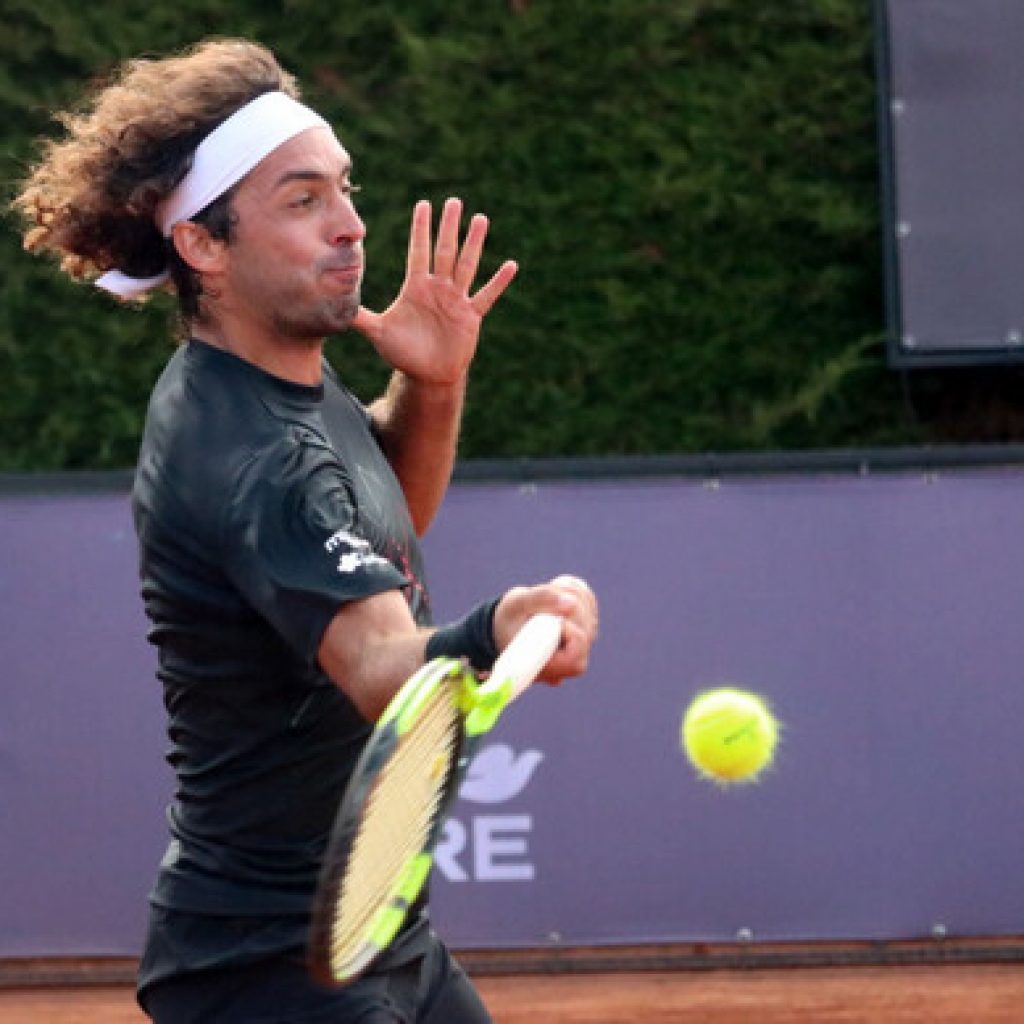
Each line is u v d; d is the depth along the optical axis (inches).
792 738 946.1
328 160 419.5
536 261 1213.7
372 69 1213.7
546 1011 928.3
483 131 1211.2
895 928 946.7
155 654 954.1
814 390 1198.9
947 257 1160.2
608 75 1210.0
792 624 945.5
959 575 946.1
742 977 970.7
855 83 1206.3
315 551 377.1
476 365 1213.1
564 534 946.7
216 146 414.0
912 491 945.5
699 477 948.0
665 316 1213.7
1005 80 1152.2
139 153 418.3
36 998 975.0
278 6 1213.7
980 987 946.1
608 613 946.1
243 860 416.5
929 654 946.1
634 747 946.1
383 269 1208.8
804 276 1211.9
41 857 957.2
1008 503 946.1
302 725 410.0
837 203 1205.7
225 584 401.1
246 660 406.6
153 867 955.3
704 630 946.1
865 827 946.1
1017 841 944.3
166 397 418.9
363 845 329.4
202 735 418.9
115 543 956.0
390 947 424.5
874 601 946.1
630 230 1213.1
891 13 1158.3
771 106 1207.6
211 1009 420.5
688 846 947.3
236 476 390.9
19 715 956.0
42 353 1211.9
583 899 948.0
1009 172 1154.7
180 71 420.8
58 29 1203.9
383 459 454.0
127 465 1216.2
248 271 415.8
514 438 1214.9
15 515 957.8
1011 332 1157.1
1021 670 944.9
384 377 1201.4
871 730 945.5
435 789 361.7
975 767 943.7
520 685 354.6
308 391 420.5
